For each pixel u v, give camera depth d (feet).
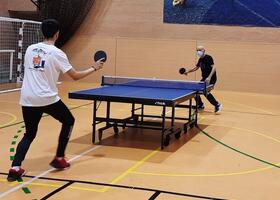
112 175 15.07
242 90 43.57
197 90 22.98
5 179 14.19
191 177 15.19
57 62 14.11
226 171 16.10
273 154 18.99
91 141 20.35
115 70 46.88
